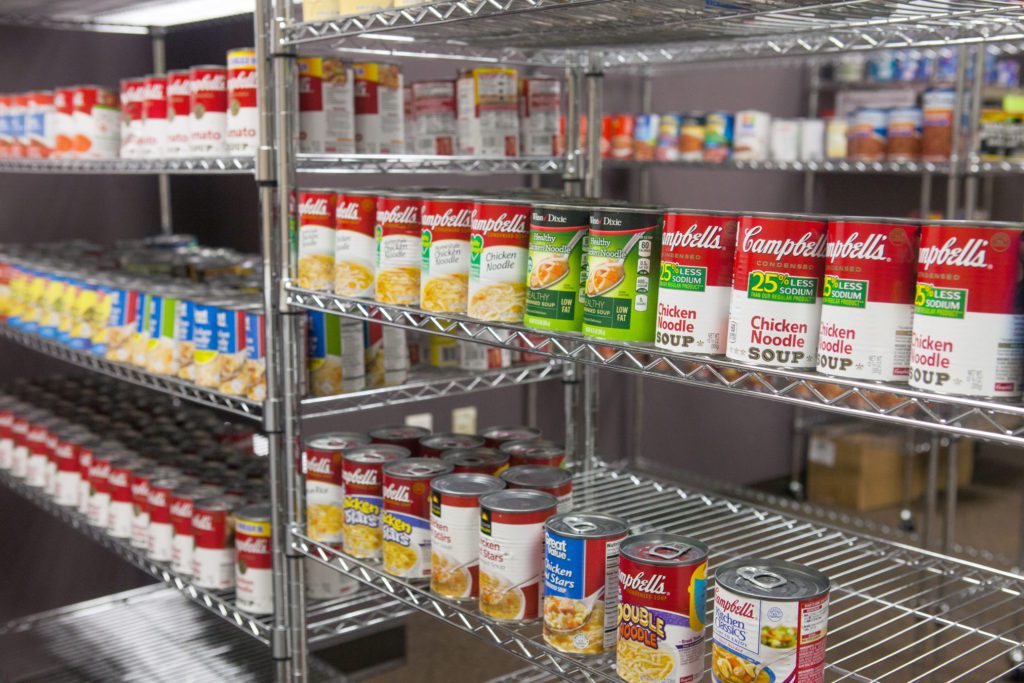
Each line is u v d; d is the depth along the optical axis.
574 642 1.28
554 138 2.09
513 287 1.38
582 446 2.22
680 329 1.15
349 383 1.89
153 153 2.12
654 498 2.06
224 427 2.68
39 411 2.70
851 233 1.01
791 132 3.47
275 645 1.87
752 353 1.09
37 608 3.03
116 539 2.32
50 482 2.56
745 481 4.62
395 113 1.99
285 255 1.76
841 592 1.77
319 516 1.74
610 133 3.63
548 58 2.08
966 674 1.42
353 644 2.95
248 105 1.82
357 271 1.62
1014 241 0.91
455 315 1.46
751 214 1.08
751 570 1.17
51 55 2.84
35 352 3.02
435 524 1.45
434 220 1.47
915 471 4.36
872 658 2.39
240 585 1.95
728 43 1.81
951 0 1.16
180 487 2.15
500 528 1.34
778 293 1.07
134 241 2.93
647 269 1.21
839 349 1.02
